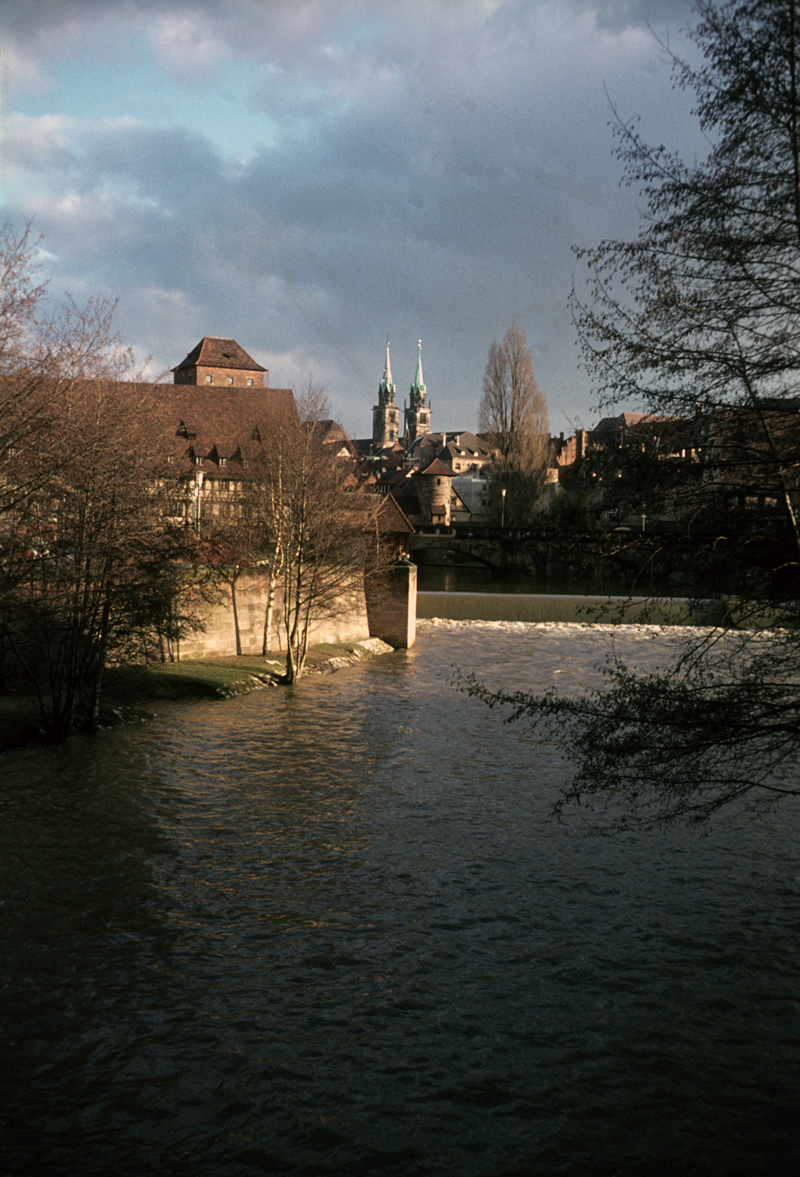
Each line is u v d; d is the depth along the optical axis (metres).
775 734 8.52
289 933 13.23
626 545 8.55
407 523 56.66
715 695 8.39
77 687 24.22
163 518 23.89
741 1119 9.07
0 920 13.23
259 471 36.47
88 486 21.27
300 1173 8.15
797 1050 10.34
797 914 14.12
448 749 24.22
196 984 11.64
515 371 93.38
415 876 15.51
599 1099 9.38
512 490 92.25
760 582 8.16
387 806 19.28
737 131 7.56
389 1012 11.09
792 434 7.85
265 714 28.06
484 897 14.68
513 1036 10.58
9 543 18.94
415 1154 8.45
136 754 22.61
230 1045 10.26
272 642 37.72
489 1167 8.29
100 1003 11.09
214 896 14.45
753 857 16.48
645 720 8.46
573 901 14.55
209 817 18.23
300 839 17.17
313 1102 9.23
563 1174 8.20
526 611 62.03
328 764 22.45
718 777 8.73
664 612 8.59
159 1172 8.10
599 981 11.95
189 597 26.00
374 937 13.18
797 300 7.70
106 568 22.39
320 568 36.44
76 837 16.72
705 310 8.01
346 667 38.81
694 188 7.76
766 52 7.20
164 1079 9.57
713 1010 11.21
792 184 7.54
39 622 22.14
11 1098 9.16
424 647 46.84
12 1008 10.89
